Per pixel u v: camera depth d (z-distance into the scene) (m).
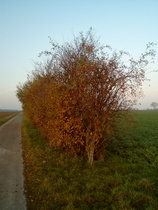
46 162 7.96
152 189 5.36
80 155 8.65
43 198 5.02
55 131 8.30
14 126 26.73
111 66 6.65
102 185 5.59
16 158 9.40
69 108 7.29
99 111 7.13
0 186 5.96
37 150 9.95
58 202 4.78
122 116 7.38
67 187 5.54
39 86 13.56
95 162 7.71
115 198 4.88
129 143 11.70
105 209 4.36
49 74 11.85
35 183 6.00
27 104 20.73
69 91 7.32
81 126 7.43
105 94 6.69
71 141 8.02
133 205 4.57
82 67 6.58
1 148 11.85
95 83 6.77
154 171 7.08
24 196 5.25
